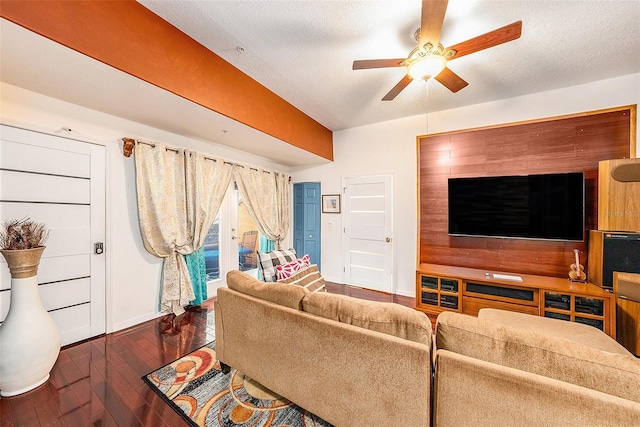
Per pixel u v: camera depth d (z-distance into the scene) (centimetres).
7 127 204
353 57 247
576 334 180
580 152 288
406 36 218
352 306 138
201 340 250
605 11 185
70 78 191
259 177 436
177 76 213
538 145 308
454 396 104
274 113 321
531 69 261
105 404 165
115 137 266
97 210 256
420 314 125
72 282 241
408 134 392
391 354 117
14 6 136
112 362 212
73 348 233
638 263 235
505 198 310
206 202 343
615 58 241
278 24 205
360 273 438
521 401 92
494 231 316
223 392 177
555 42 220
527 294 268
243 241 462
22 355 170
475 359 102
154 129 295
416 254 385
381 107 358
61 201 233
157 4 188
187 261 329
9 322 173
